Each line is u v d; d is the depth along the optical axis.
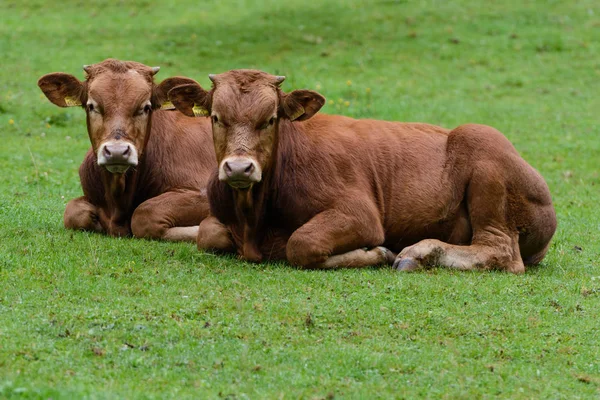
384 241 15.88
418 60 39.81
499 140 15.91
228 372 10.13
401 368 10.54
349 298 12.88
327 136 15.55
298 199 14.96
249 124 14.09
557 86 37.38
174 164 17.14
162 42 40.31
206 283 13.32
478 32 43.34
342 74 37.41
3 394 8.92
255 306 12.23
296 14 45.16
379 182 15.66
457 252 15.20
